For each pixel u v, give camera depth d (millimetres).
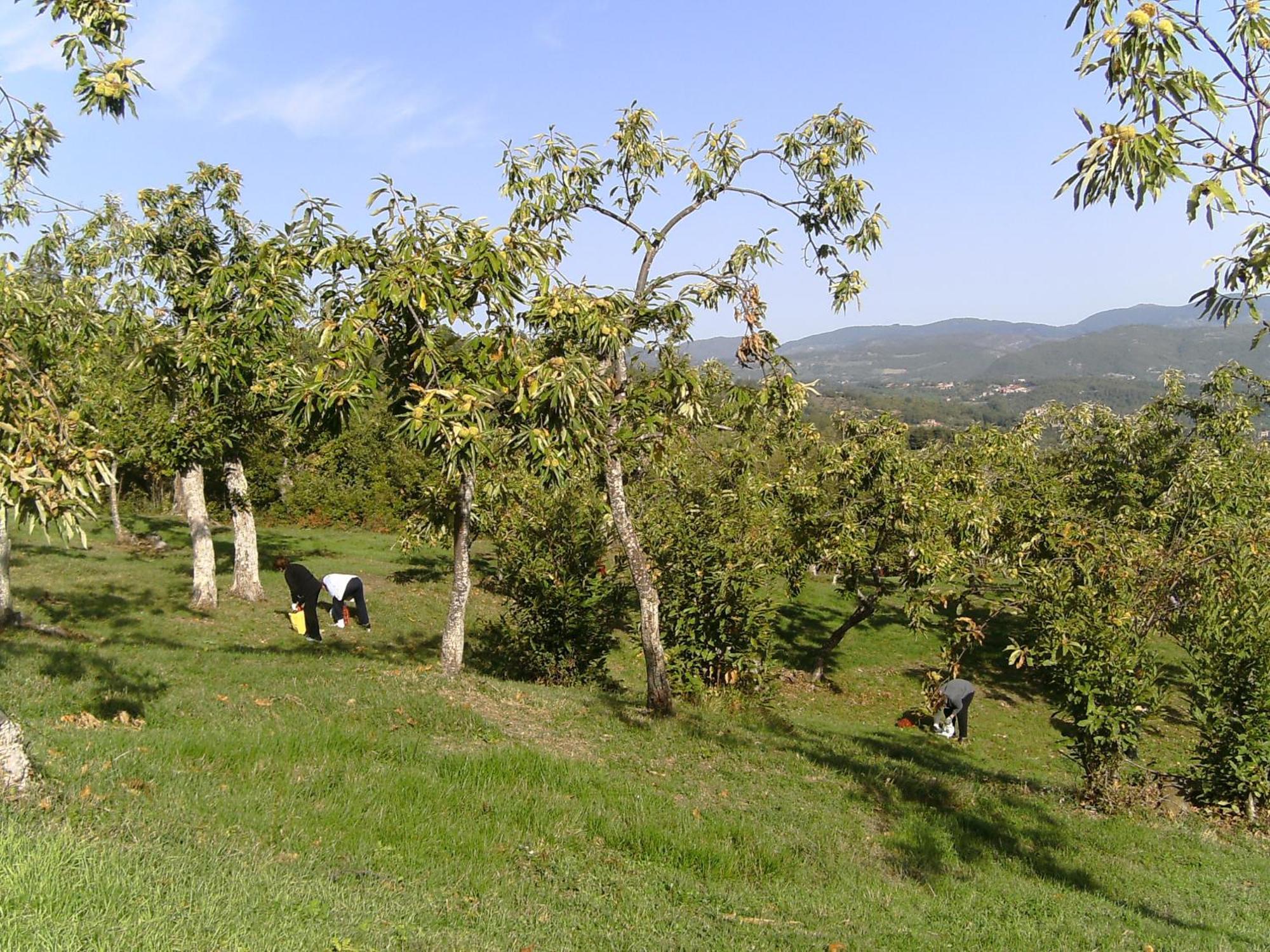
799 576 20031
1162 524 19859
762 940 6012
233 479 20062
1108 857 9492
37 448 5059
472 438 6891
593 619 15867
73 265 15617
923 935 6605
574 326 9461
